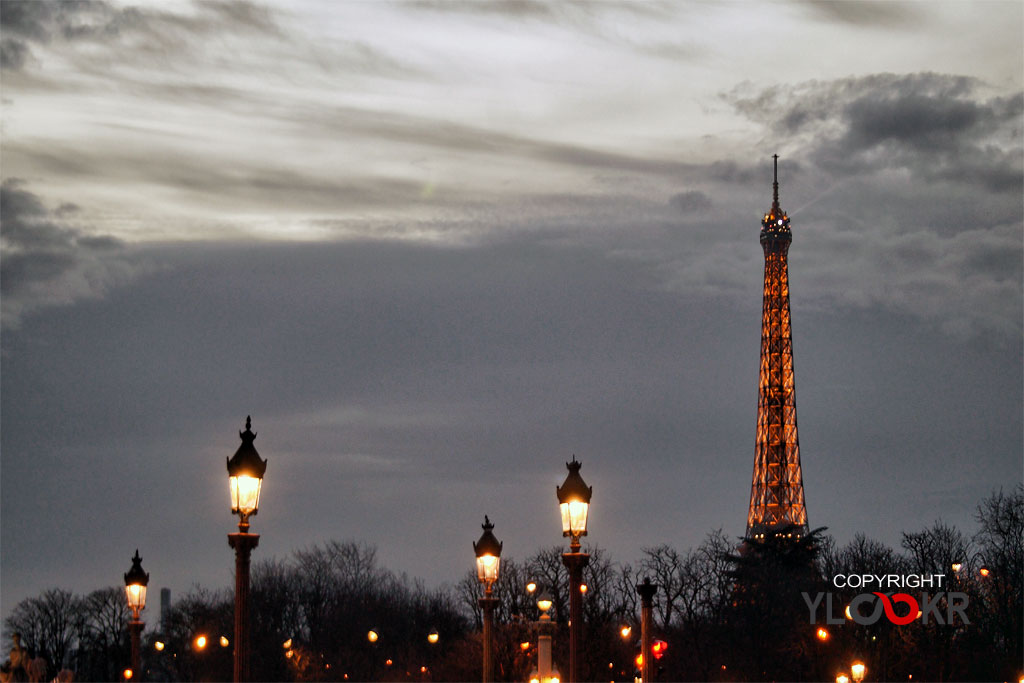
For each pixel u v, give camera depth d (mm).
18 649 64125
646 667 77625
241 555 46125
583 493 58031
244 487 46562
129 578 78000
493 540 71375
